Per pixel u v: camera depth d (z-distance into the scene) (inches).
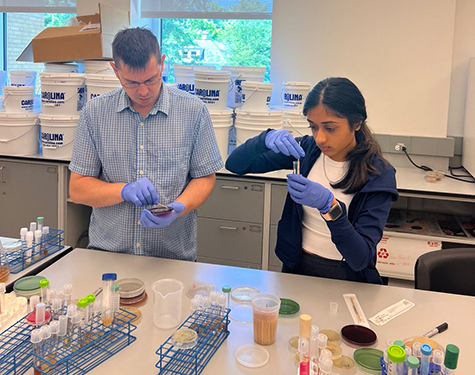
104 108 66.6
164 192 68.1
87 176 68.2
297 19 125.0
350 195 59.5
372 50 121.3
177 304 49.5
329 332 48.8
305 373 39.3
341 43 123.0
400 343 41.6
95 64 119.8
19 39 153.1
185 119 67.2
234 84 123.1
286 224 65.7
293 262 64.7
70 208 122.6
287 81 128.0
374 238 55.7
